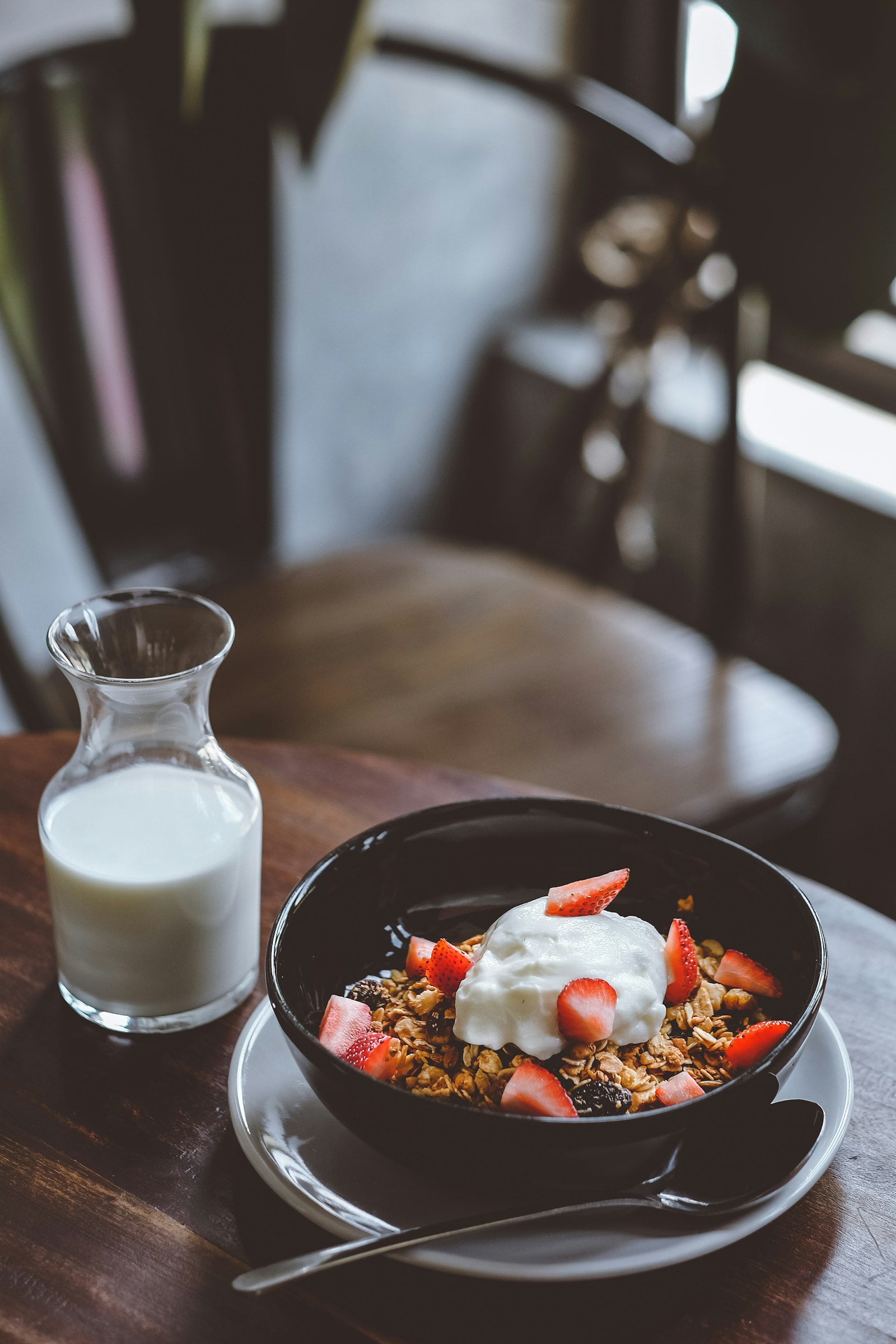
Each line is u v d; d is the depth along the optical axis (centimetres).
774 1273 66
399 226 198
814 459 180
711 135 126
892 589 171
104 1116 71
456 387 221
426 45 123
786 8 112
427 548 156
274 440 144
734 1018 73
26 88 119
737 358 134
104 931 73
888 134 118
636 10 192
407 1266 66
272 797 87
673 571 205
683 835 76
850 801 187
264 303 135
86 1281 66
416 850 77
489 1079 70
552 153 210
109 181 127
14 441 159
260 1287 63
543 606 146
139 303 132
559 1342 64
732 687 134
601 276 168
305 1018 71
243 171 127
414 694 129
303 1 105
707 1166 67
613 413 176
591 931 73
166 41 112
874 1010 76
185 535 144
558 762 120
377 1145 66
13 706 111
